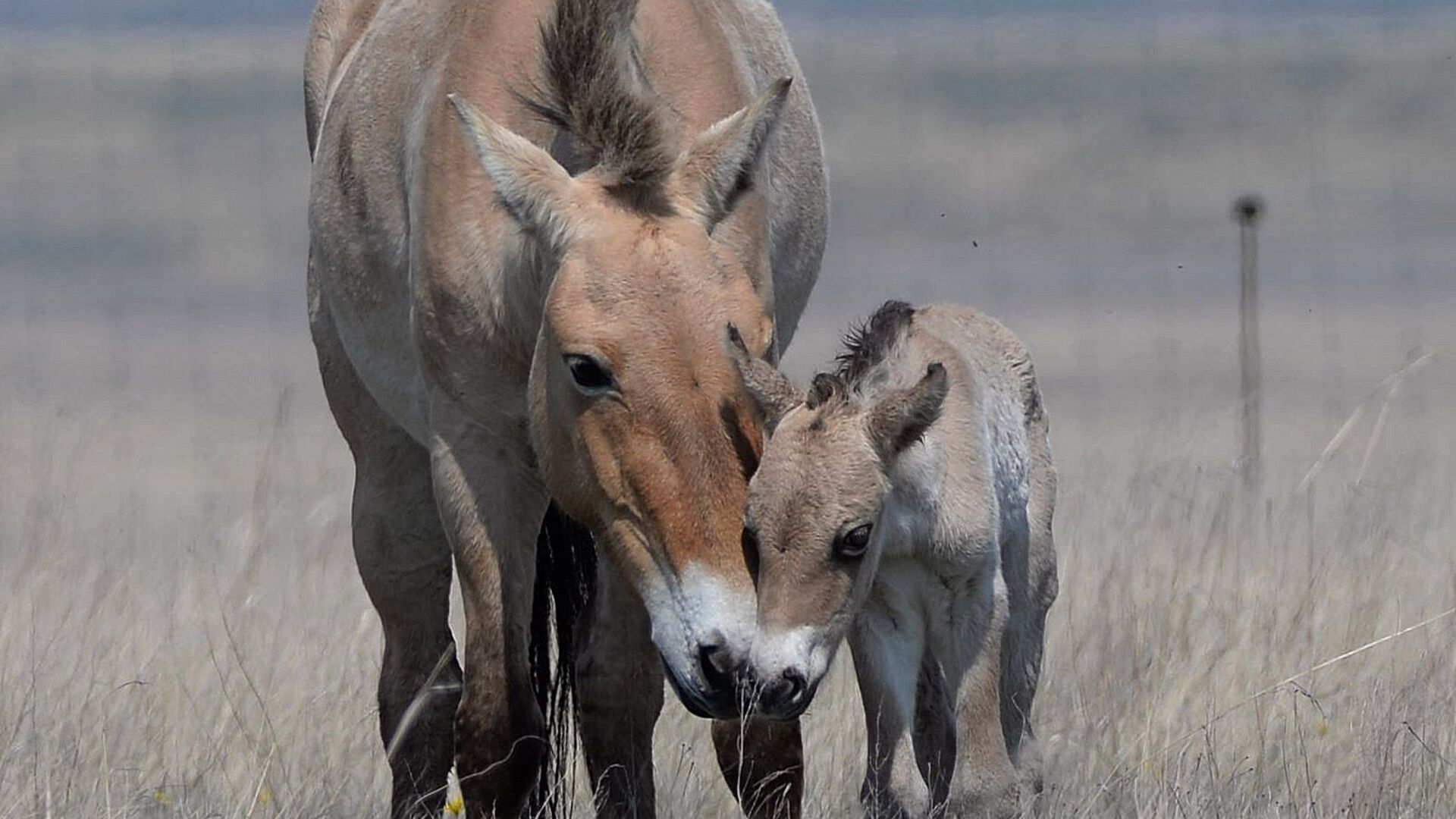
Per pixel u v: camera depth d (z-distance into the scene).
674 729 29.34
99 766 25.91
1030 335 133.75
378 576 26.88
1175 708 28.31
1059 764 26.47
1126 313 147.25
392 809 26.22
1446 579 34.47
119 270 183.38
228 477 65.19
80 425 75.62
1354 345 118.94
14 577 37.16
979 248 190.75
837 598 21.89
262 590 36.97
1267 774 26.09
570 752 27.52
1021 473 26.48
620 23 22.25
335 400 27.31
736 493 20.58
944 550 23.84
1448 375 101.81
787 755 24.14
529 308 22.30
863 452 22.03
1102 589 31.30
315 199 26.94
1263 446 66.62
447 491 23.69
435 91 24.38
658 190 21.66
